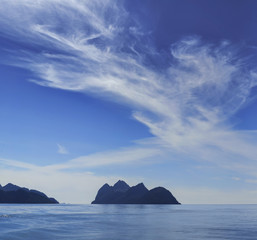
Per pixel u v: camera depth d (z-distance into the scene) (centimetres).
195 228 7806
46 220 10150
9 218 10644
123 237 5778
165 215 15275
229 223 9731
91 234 6206
